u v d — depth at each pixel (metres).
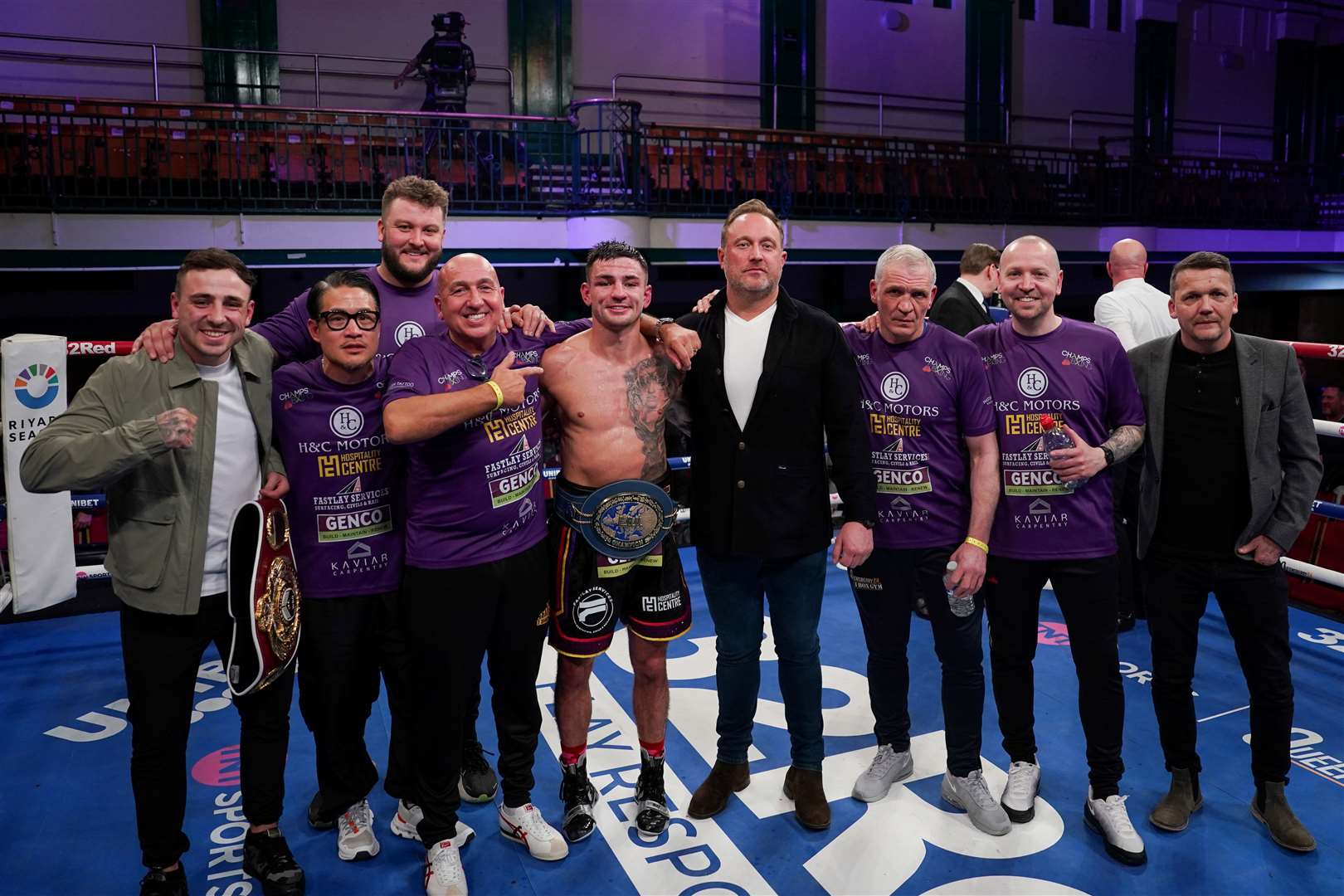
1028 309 2.36
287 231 7.42
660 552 2.42
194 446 2.03
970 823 2.50
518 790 2.42
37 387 3.19
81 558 4.07
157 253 7.13
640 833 2.48
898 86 12.16
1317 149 14.53
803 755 2.50
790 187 9.66
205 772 2.79
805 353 2.31
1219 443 2.34
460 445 2.13
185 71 9.36
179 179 8.20
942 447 2.43
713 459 2.39
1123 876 2.28
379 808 2.63
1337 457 6.72
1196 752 2.71
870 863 2.34
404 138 8.02
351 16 9.82
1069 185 11.57
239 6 9.38
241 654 2.07
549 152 9.11
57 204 6.95
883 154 10.79
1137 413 2.40
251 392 2.12
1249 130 14.21
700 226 8.70
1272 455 2.30
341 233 7.55
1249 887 2.23
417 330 2.54
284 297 9.42
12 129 7.73
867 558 2.45
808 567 2.43
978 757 2.52
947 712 2.52
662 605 2.43
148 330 2.05
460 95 8.72
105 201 7.48
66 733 3.05
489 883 2.29
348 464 2.21
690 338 2.22
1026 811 2.49
